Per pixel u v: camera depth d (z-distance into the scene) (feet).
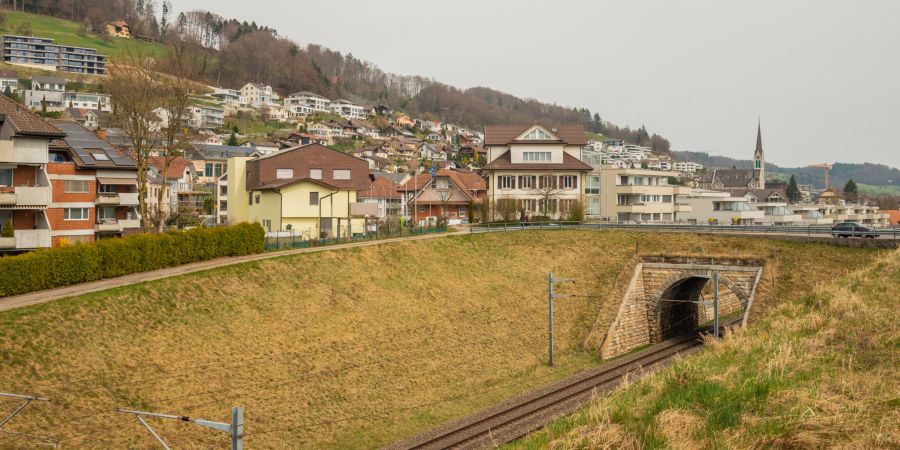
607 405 62.90
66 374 82.94
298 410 95.45
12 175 134.82
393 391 107.65
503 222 210.38
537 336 142.20
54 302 94.63
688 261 155.53
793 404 53.62
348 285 136.87
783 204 355.56
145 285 108.47
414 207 253.85
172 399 87.51
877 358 65.72
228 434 85.56
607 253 176.96
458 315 141.08
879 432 46.16
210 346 101.09
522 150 239.71
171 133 162.71
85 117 459.32
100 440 76.13
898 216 475.72
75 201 152.76
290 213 189.67
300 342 111.65
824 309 85.81
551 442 55.52
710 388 60.03
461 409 107.45
